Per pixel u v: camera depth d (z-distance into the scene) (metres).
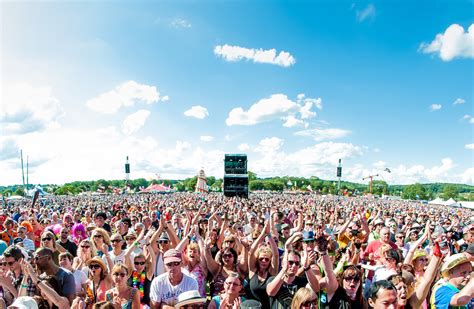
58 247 6.83
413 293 3.85
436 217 17.50
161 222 6.38
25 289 4.31
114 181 136.00
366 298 4.19
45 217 12.89
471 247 4.67
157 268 5.83
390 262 4.75
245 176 38.97
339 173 81.25
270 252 4.66
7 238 8.70
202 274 5.29
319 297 4.11
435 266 3.73
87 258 5.85
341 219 13.20
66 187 101.00
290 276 4.40
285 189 143.62
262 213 13.62
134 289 4.41
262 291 4.56
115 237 6.02
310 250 4.25
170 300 4.36
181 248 5.82
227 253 5.20
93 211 16.42
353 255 5.92
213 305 4.23
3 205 27.53
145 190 88.38
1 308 4.19
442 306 3.63
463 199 120.38
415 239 8.20
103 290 4.80
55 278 4.32
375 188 137.50
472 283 3.43
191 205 17.61
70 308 4.15
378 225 9.56
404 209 30.81
